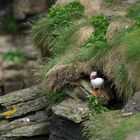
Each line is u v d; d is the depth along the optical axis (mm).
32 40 15172
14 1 33062
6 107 13883
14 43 32094
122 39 11844
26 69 27828
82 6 14867
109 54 11750
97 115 11008
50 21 14555
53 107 12062
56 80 12305
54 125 12375
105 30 13133
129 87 11086
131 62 11133
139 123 10047
